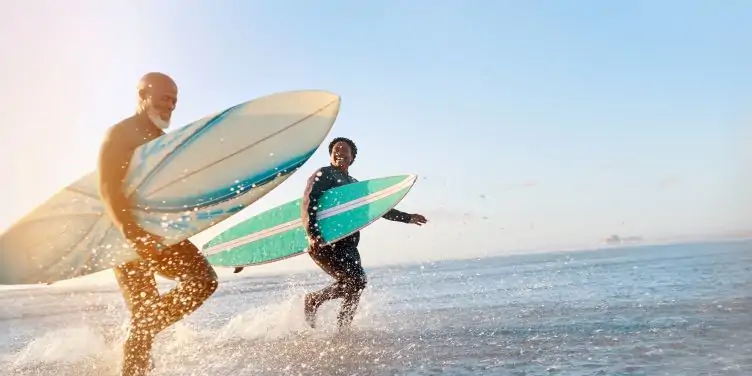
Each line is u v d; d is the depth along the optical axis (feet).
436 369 8.68
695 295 15.61
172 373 9.28
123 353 9.36
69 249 10.73
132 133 9.93
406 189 15.98
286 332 13.57
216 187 10.82
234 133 11.41
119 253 10.07
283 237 17.03
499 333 11.46
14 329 18.33
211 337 13.17
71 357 11.80
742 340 9.44
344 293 14.20
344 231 14.80
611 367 8.18
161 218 9.82
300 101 12.50
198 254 10.12
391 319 14.71
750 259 33.99
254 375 8.85
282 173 11.79
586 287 20.92
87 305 29.12
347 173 16.57
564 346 9.82
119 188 9.46
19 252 10.79
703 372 7.65
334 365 9.36
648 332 10.58
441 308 16.61
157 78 10.40
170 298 9.73
